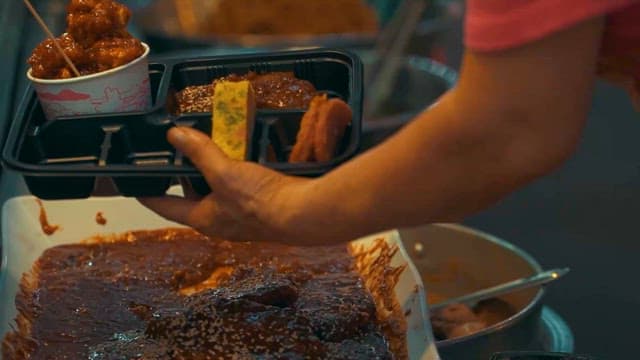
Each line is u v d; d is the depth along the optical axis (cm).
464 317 140
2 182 157
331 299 130
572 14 68
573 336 152
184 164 100
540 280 138
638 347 150
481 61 72
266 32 225
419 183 80
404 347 119
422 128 78
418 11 209
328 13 226
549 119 73
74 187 104
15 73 181
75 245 147
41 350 123
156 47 202
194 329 115
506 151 75
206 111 111
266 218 89
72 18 114
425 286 155
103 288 137
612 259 175
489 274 151
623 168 202
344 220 85
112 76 110
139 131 107
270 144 105
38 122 114
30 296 135
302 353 112
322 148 100
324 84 125
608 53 82
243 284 125
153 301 134
